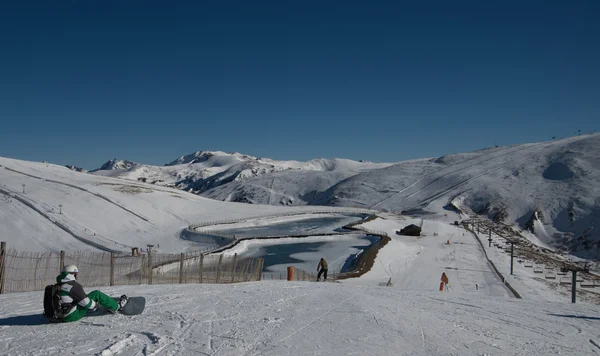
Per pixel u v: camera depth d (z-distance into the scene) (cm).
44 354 531
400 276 4588
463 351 639
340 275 4284
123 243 7269
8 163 13038
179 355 542
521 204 15362
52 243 6800
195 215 11244
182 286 1348
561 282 4719
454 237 9306
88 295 742
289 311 880
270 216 11962
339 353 585
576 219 13338
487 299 1296
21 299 991
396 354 599
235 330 687
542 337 782
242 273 2745
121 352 548
